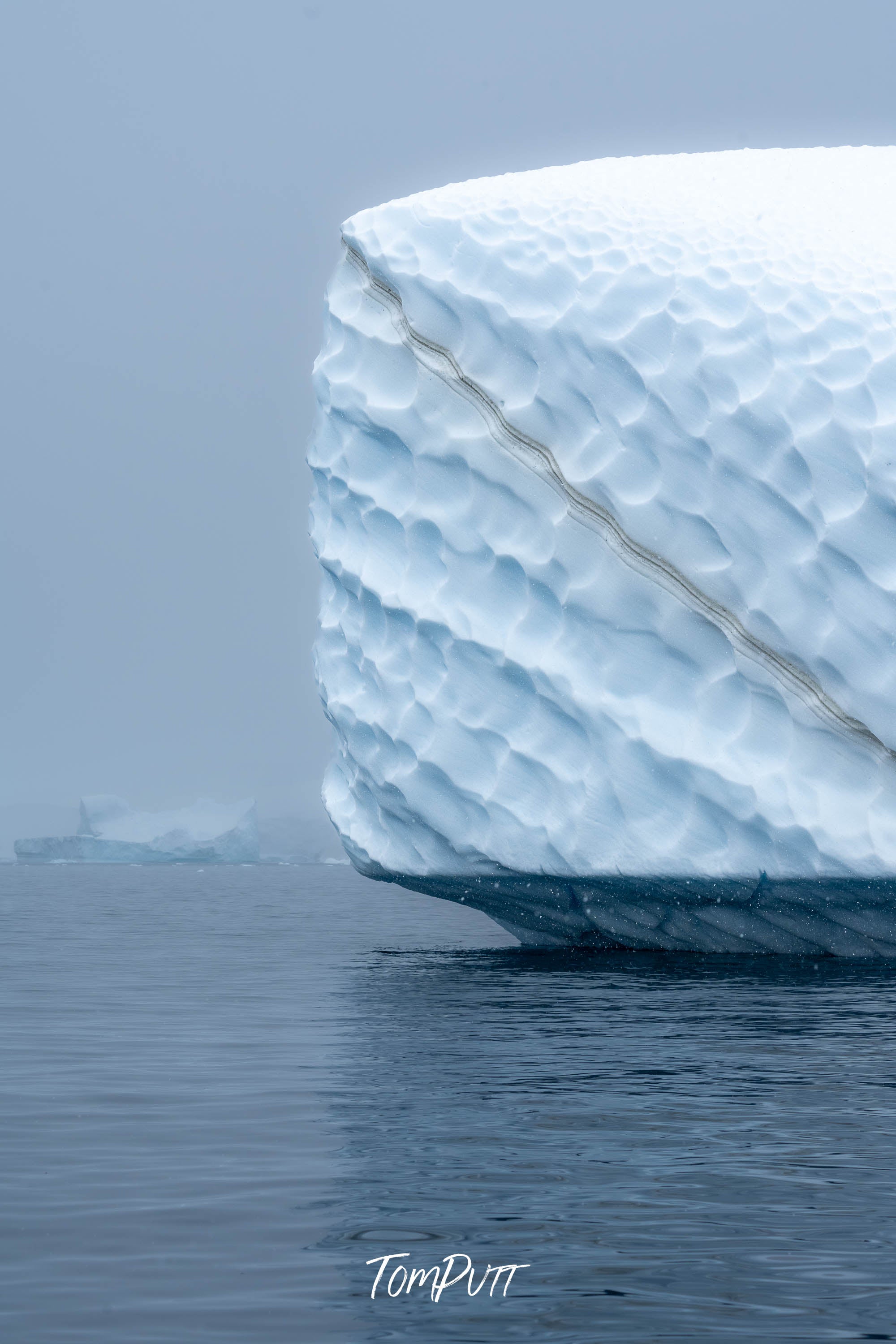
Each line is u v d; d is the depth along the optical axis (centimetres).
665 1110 1773
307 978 3644
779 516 3816
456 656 4038
